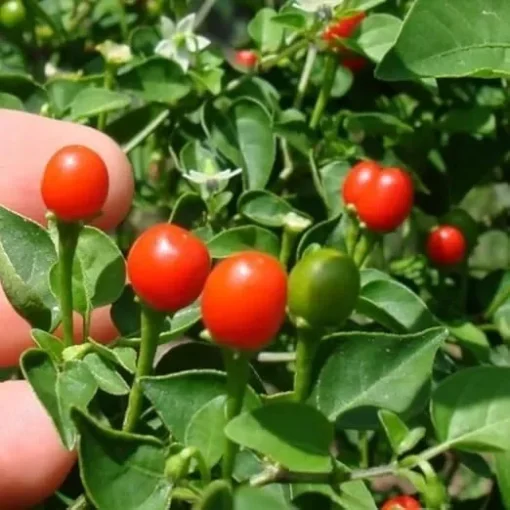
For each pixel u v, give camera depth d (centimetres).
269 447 13
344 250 19
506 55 16
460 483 27
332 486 14
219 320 13
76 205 15
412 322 19
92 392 15
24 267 17
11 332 21
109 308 20
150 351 14
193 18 24
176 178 26
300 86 24
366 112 25
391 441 15
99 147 22
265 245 19
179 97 23
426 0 16
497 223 29
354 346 15
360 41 22
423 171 25
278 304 13
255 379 16
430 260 22
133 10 29
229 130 23
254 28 24
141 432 17
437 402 15
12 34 26
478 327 22
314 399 15
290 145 24
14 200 22
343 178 22
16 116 22
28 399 18
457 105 25
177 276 14
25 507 18
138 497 14
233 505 14
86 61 29
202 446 14
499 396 15
